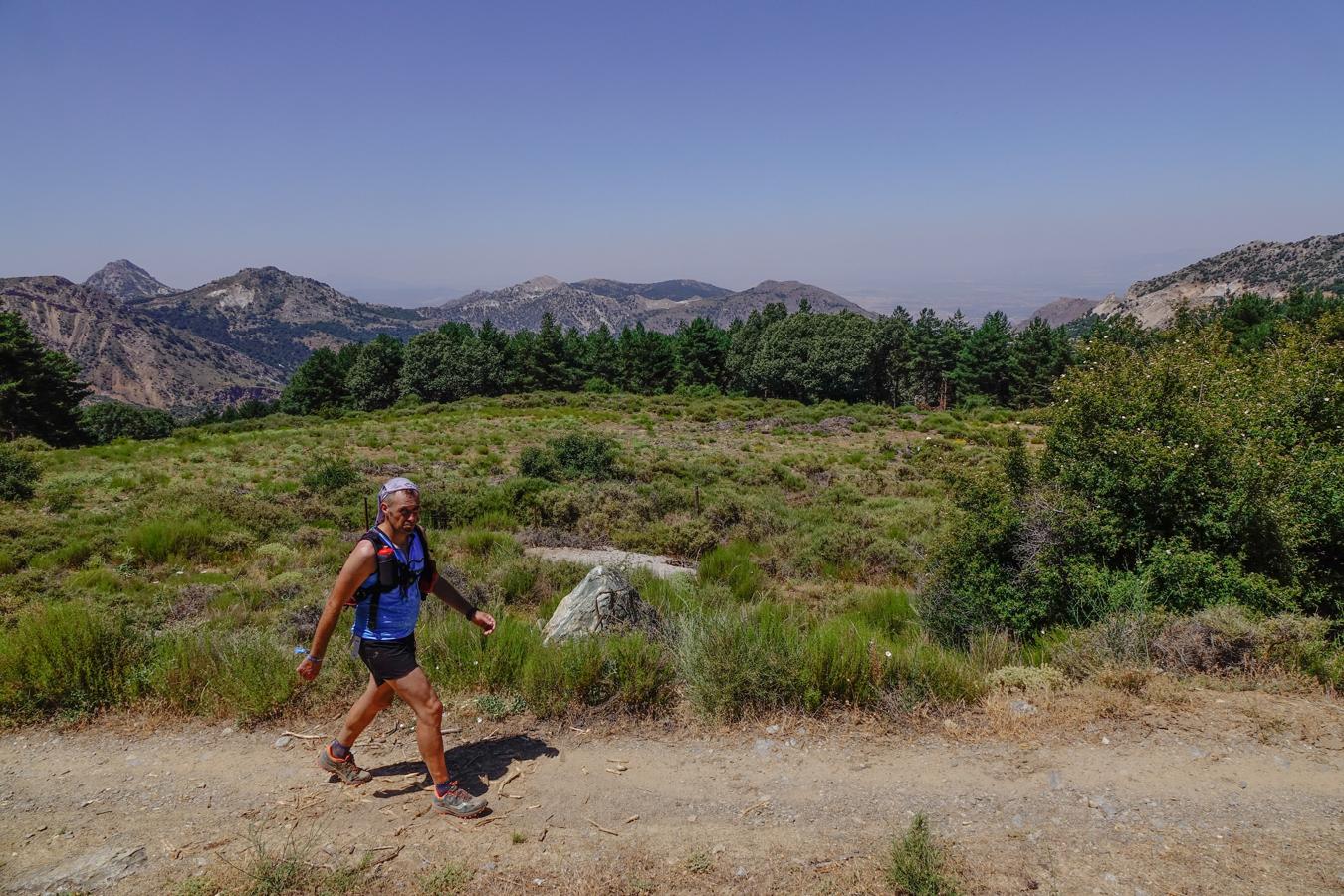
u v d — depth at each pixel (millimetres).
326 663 5410
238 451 28828
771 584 11414
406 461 27000
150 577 10875
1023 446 8406
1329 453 7668
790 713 4844
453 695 5125
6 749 4434
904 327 93500
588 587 7117
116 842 3455
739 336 90875
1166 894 3062
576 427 42375
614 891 3096
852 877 3172
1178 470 6832
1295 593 6473
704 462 26266
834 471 26219
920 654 5461
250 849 3383
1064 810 3717
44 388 54844
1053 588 7215
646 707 4926
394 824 3607
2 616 8242
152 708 4902
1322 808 3693
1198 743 4387
